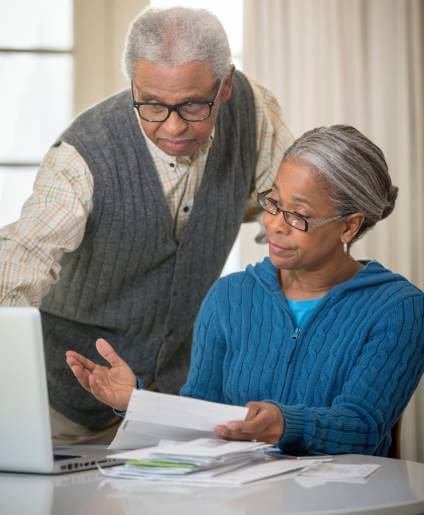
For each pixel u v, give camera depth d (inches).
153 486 56.2
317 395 75.4
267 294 80.0
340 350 75.2
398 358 74.3
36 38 145.5
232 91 100.1
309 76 147.9
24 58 145.6
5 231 87.5
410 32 150.3
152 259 97.9
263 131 104.0
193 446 61.6
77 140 93.6
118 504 51.0
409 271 149.6
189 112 84.0
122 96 97.3
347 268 79.7
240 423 62.8
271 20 147.1
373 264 79.6
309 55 147.9
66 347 100.1
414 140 150.9
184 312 101.2
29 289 86.2
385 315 75.5
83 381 68.7
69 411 101.1
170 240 97.7
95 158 93.2
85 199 92.5
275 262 77.2
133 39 83.4
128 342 100.2
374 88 149.8
